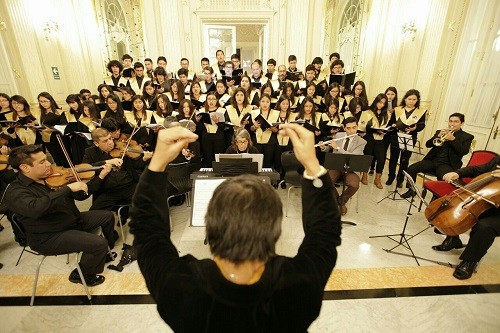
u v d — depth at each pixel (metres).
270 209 0.50
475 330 1.79
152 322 1.83
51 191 2.04
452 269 2.34
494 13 3.80
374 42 5.95
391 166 4.21
